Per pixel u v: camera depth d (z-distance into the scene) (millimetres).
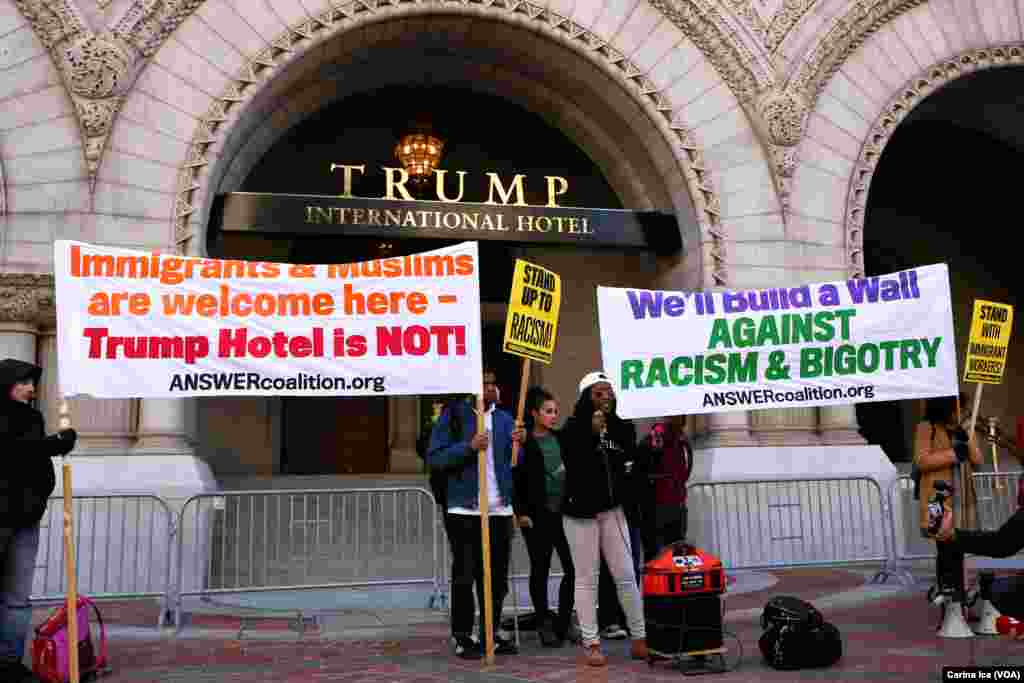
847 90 13734
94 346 6223
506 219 12945
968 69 14281
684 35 13336
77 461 10367
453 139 17078
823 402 7676
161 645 7160
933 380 7703
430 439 6871
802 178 13391
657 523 8102
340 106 16094
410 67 14047
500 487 6773
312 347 6562
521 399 6617
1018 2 14672
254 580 10586
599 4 13109
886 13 13906
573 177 17734
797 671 5750
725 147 13242
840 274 13336
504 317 18609
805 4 13555
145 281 6402
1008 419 19516
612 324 7457
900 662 5922
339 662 6395
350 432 18391
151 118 11312
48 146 10969
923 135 18141
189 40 11570
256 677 5867
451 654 6617
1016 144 17453
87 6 11242
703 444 12797
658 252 13734
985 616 7098
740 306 7723
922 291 7859
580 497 6027
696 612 5828
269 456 17359
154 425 10781
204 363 6402
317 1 12047
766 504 12039
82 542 10094
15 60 11039
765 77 13320
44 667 5664
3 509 5609
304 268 6668
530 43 13125
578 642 7031
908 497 12773
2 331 10602
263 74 11773
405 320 6672
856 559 10594
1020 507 4449
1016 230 19531
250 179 16734
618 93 13289
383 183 16812
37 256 10734
